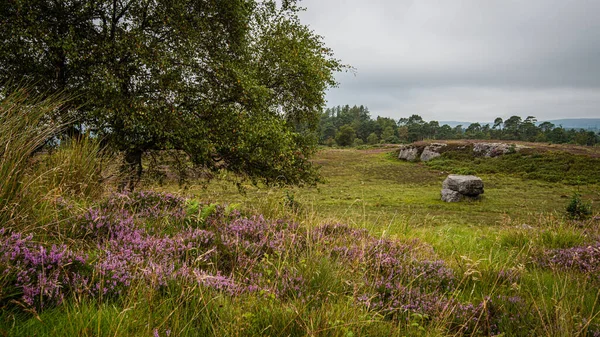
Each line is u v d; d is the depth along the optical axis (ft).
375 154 304.50
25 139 13.20
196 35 38.99
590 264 17.85
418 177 184.03
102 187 17.53
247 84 41.24
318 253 12.98
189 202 17.03
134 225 13.64
